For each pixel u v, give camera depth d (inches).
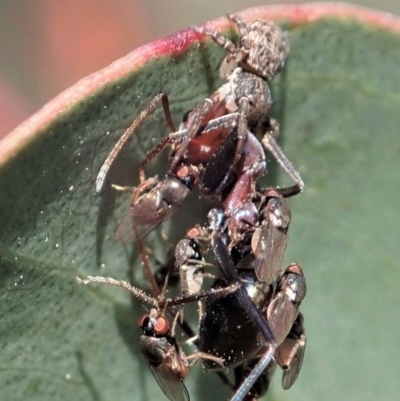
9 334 3.1
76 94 3.0
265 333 3.1
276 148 3.2
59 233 3.1
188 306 3.2
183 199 3.2
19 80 3.8
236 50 3.2
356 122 3.2
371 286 3.3
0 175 3.0
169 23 3.9
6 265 3.1
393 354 3.3
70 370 3.2
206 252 3.2
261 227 3.2
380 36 3.2
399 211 3.2
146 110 3.1
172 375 3.2
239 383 3.2
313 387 3.3
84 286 3.1
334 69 3.2
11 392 3.1
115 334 3.2
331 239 3.2
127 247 3.2
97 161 3.1
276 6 3.2
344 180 3.2
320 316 3.3
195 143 3.2
